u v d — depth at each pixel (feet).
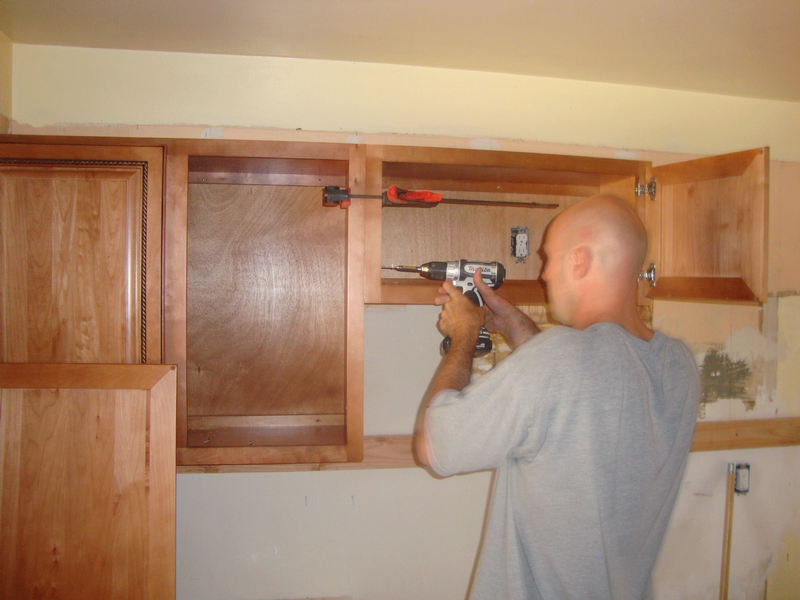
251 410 4.52
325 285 4.58
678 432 2.43
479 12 3.61
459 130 4.73
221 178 4.40
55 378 3.57
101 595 3.58
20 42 4.23
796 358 5.46
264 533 4.55
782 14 3.55
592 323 2.55
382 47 4.25
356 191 3.80
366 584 4.68
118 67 4.34
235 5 3.56
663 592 5.29
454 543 4.79
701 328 5.30
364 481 4.68
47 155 3.59
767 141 5.35
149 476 3.61
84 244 3.63
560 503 2.21
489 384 2.30
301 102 4.52
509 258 4.75
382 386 4.75
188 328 4.44
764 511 5.47
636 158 5.05
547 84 4.88
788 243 5.46
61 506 3.60
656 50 4.21
